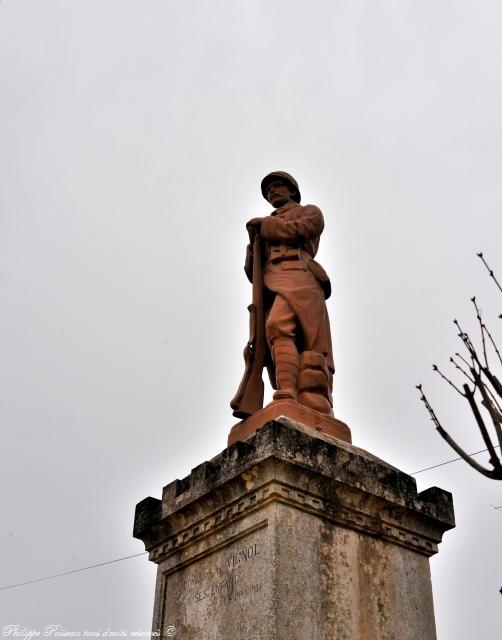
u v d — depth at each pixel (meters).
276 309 8.81
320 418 8.23
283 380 8.48
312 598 6.89
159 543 8.34
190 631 7.51
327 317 9.16
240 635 6.88
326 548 7.24
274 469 7.14
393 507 7.81
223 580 7.38
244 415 8.71
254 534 7.24
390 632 7.28
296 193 10.21
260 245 9.49
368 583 7.37
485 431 6.18
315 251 9.56
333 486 7.46
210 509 7.75
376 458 8.26
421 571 7.88
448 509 8.25
